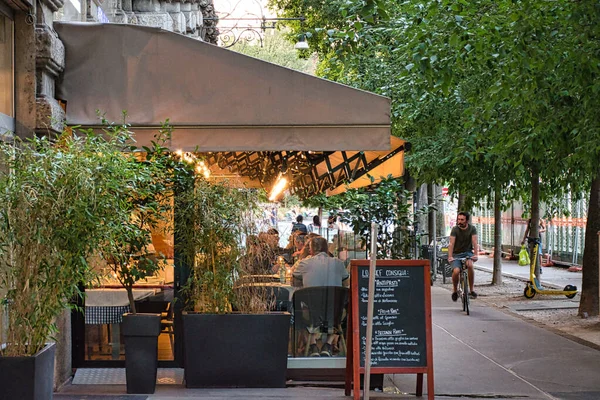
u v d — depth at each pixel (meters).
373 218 9.47
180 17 16.70
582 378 9.52
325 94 8.70
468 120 13.12
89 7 11.90
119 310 9.14
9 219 6.28
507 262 35.03
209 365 8.47
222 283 8.53
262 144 8.73
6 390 6.15
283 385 8.60
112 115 8.74
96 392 8.29
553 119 10.89
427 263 8.06
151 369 8.20
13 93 8.20
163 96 8.77
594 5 9.25
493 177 17.83
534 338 12.56
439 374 9.73
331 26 26.12
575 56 9.75
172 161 8.52
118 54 8.80
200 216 8.50
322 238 9.27
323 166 14.37
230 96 8.73
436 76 10.16
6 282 6.51
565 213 26.22
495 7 10.25
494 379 9.43
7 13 8.03
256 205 8.69
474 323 14.33
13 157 6.95
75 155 6.63
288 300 9.04
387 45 16.98
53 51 8.36
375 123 8.69
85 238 6.53
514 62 9.80
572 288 17.73
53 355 6.67
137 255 8.44
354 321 7.95
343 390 8.67
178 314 9.13
